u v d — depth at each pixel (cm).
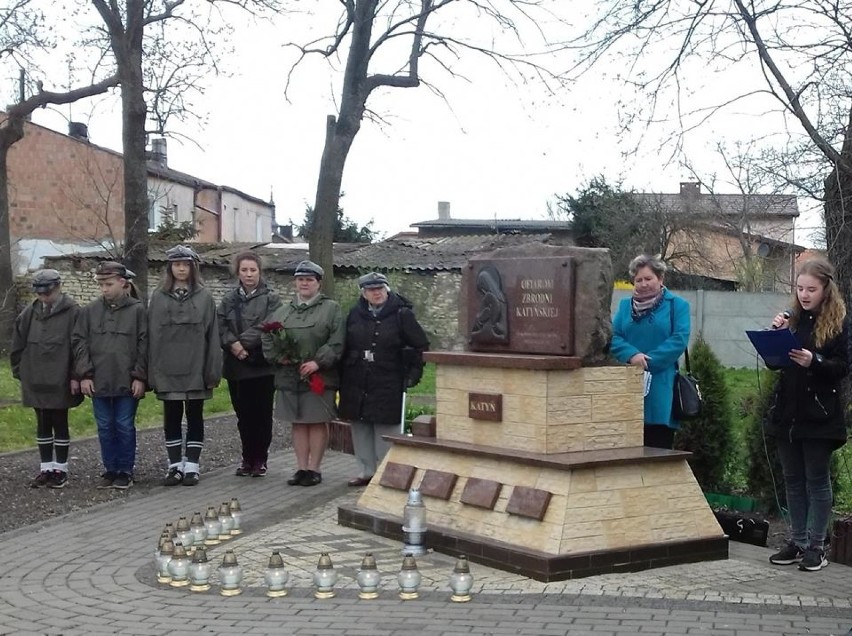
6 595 657
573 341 736
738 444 924
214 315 1039
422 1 2114
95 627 582
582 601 613
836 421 685
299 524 855
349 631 562
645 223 4362
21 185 3822
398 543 782
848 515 781
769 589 644
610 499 692
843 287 1066
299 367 1011
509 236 3591
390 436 842
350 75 2170
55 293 1042
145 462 1220
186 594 651
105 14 2072
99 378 1030
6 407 1681
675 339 785
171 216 3959
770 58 1101
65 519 897
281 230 6506
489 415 759
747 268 3753
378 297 1009
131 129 2128
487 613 592
